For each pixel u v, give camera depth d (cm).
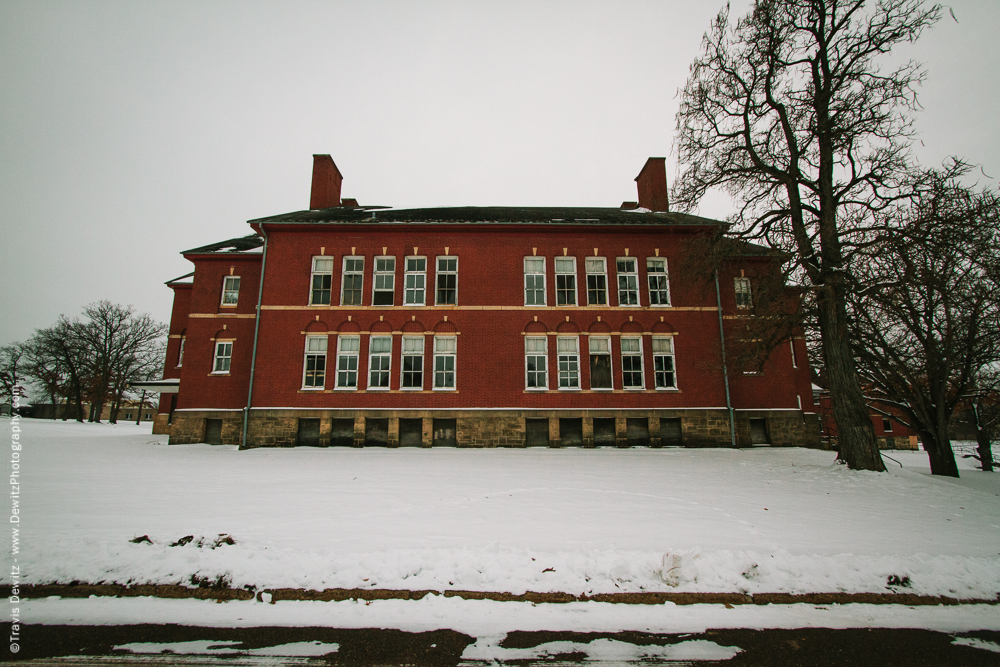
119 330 6269
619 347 2583
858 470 1591
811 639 571
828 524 995
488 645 545
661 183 3222
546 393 2512
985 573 736
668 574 697
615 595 661
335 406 2477
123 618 592
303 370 2519
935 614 639
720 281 2662
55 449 2223
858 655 539
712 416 2514
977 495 1361
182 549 744
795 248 1806
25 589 645
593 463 1859
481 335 2566
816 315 1828
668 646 550
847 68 1748
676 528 930
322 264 2648
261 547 769
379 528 900
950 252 1580
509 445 2450
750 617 620
